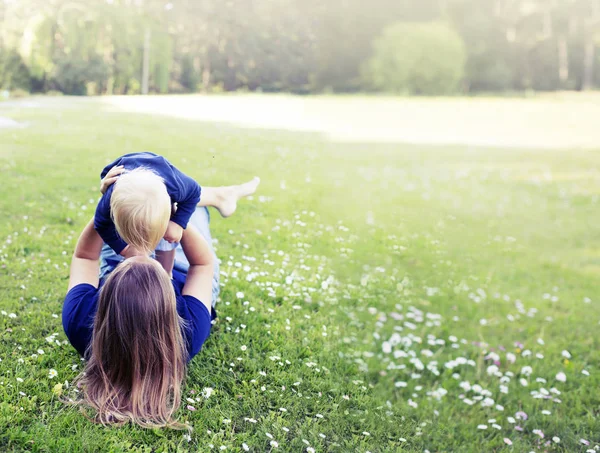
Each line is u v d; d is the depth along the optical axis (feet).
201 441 7.16
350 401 9.03
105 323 6.65
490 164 37.24
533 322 14.29
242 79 50.26
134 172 6.62
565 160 39.68
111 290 6.61
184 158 24.29
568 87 76.84
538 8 76.74
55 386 7.56
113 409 6.96
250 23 51.24
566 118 58.54
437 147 42.04
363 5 68.44
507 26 76.89
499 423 9.65
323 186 24.52
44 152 21.61
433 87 71.41
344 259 15.80
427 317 13.73
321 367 9.60
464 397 10.34
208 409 7.79
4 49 34.19
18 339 8.66
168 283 6.75
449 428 9.28
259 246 14.85
